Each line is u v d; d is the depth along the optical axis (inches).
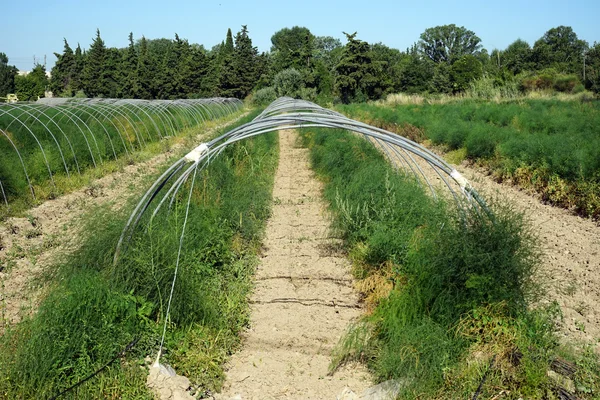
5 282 282.0
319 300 273.4
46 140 564.7
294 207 450.3
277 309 263.9
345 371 215.6
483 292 211.3
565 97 1170.6
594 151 461.1
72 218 372.2
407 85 2251.5
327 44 4453.7
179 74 2450.8
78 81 2529.5
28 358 179.3
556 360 198.4
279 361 223.0
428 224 280.5
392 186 344.8
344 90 2025.1
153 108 949.8
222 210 338.6
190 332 228.1
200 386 201.9
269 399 197.5
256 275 304.2
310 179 570.9
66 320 193.3
